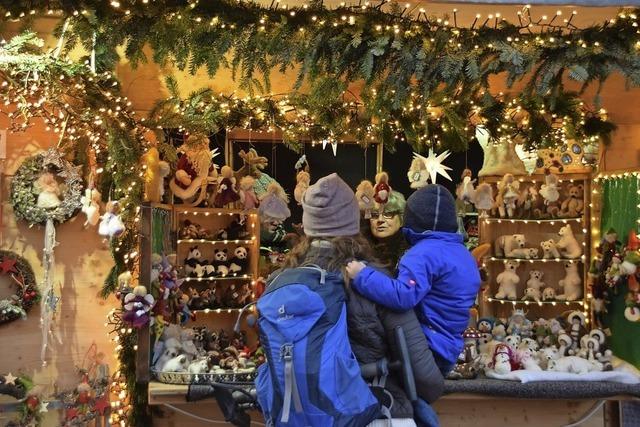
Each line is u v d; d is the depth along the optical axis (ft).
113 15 10.55
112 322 12.98
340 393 7.41
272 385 7.67
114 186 13.16
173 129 14.03
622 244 14.28
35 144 13.06
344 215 8.51
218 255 14.87
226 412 9.85
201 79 14.52
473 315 15.38
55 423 12.74
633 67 10.27
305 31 10.89
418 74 10.57
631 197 14.12
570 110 14.19
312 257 8.32
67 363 13.17
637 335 13.80
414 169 14.76
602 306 14.73
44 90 11.69
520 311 14.98
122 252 13.17
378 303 7.97
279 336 7.59
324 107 13.89
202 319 14.93
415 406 8.23
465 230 15.83
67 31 11.09
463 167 15.83
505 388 12.75
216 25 10.84
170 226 14.34
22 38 11.02
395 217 14.43
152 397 12.14
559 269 15.89
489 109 14.17
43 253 13.10
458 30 10.94
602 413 14.46
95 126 12.65
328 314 7.68
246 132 15.15
